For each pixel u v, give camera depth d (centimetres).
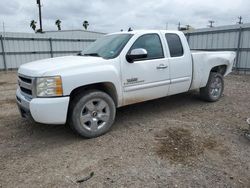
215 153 344
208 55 583
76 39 2027
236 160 323
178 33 529
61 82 360
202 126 452
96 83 408
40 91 359
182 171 299
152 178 286
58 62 399
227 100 654
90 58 418
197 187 268
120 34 488
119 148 366
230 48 1393
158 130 436
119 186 271
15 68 1762
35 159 338
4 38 1675
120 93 429
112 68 411
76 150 363
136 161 325
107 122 420
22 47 1769
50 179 288
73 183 279
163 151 352
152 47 475
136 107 587
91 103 398
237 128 439
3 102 688
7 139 409
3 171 307
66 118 375
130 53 438
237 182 276
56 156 346
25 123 487
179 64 513
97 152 355
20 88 423
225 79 1110
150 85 469
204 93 613
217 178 284
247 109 564
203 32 1538
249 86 897
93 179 286
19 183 281
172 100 647
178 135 409
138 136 410
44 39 1862
